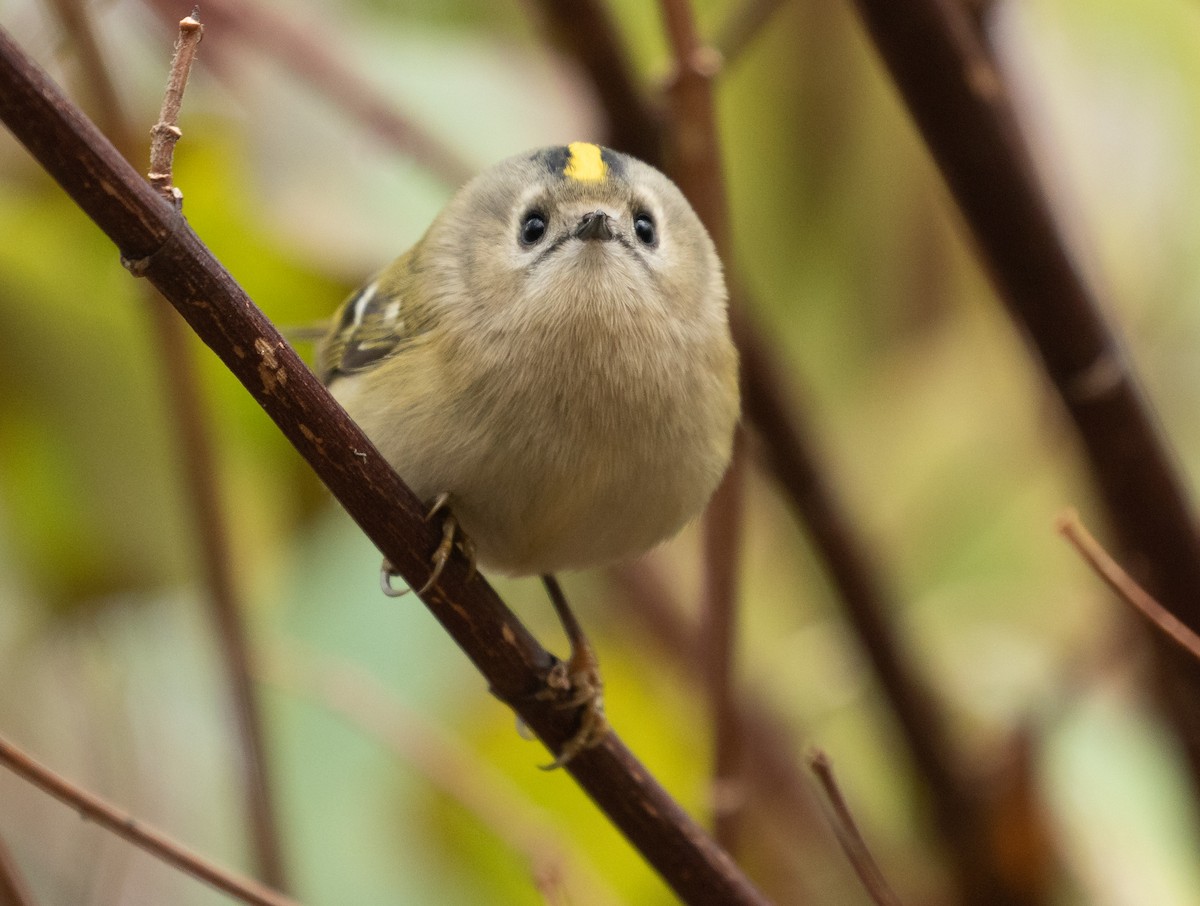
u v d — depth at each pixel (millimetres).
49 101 3002
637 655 3158
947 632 3158
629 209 3072
